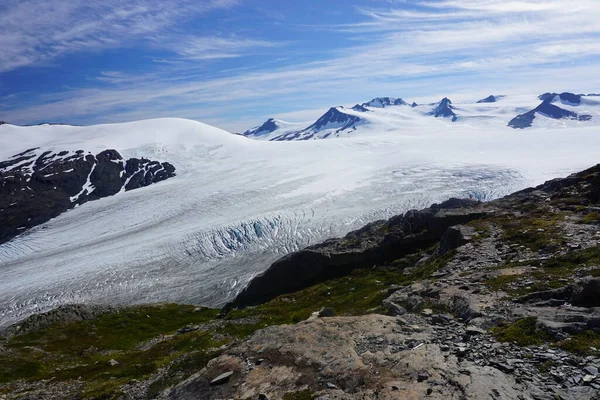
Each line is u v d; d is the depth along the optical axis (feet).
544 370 33.83
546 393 30.37
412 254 146.51
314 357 45.09
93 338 189.06
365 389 36.01
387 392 34.32
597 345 35.45
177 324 220.64
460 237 107.45
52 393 87.30
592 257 63.72
